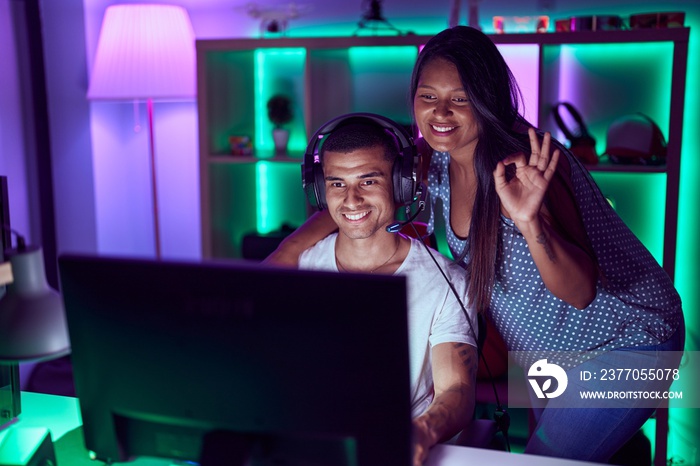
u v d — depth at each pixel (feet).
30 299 3.38
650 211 9.61
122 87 9.50
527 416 8.05
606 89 9.43
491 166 4.81
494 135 4.84
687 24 9.06
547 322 5.31
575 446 5.46
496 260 5.08
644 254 5.39
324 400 3.13
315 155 4.82
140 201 11.76
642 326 5.28
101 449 3.57
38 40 10.75
